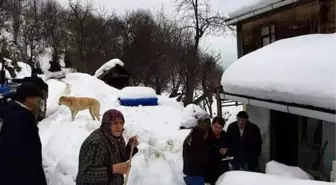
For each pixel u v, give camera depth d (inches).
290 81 225.9
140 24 1729.8
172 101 649.6
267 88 245.3
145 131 336.2
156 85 1552.7
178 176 251.0
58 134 323.6
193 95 1168.2
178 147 317.4
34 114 160.9
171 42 1434.5
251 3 363.3
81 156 141.4
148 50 1672.0
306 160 275.1
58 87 721.6
